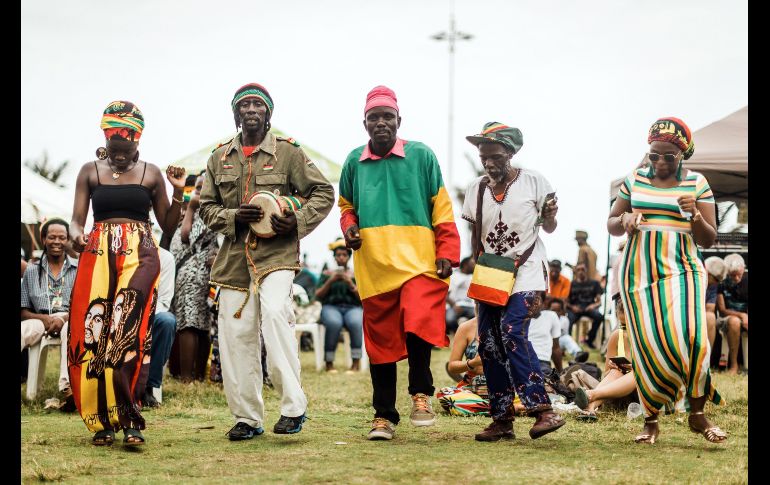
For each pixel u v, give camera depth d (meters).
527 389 5.67
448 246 5.75
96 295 5.71
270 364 5.71
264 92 6.00
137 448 5.56
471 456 5.25
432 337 5.64
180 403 7.93
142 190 5.92
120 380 5.59
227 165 5.98
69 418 7.18
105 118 5.86
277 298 5.69
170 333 7.93
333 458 5.18
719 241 13.35
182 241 9.29
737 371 11.63
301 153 6.03
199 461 5.14
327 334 12.19
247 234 5.80
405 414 7.35
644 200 5.82
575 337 18.02
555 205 5.83
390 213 5.77
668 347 5.59
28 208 14.49
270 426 6.52
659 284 5.70
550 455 5.32
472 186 6.04
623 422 6.86
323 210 5.91
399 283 5.70
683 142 5.75
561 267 16.02
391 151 5.81
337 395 8.84
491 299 5.69
